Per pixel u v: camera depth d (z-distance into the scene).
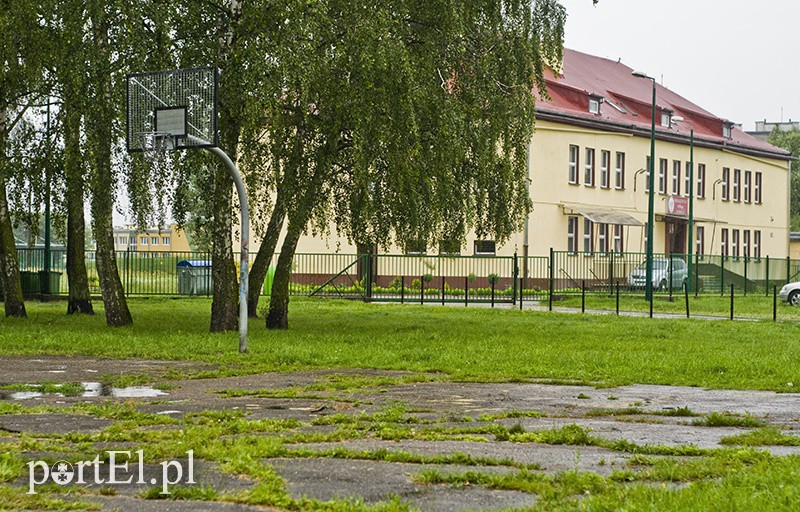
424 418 9.88
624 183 58.34
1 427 8.93
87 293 27.50
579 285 41.47
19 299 25.62
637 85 68.56
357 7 20.06
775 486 6.21
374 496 6.27
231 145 21.00
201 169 21.81
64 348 17.39
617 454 7.86
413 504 6.08
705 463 7.23
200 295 37.25
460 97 22.20
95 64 19.56
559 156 53.78
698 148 64.69
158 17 19.42
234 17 20.14
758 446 8.34
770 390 12.91
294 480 6.71
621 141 58.12
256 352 17.00
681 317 31.28
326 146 21.11
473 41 22.55
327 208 23.00
